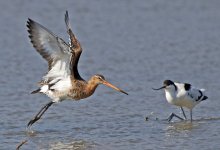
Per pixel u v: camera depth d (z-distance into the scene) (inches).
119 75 873.5
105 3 1454.2
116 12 1362.0
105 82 596.7
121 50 1035.9
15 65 929.5
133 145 559.2
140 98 758.5
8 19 1267.2
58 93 597.3
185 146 550.3
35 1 1432.1
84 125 639.1
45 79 599.5
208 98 751.7
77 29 1206.9
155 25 1243.8
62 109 709.3
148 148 546.9
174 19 1300.4
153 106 723.4
